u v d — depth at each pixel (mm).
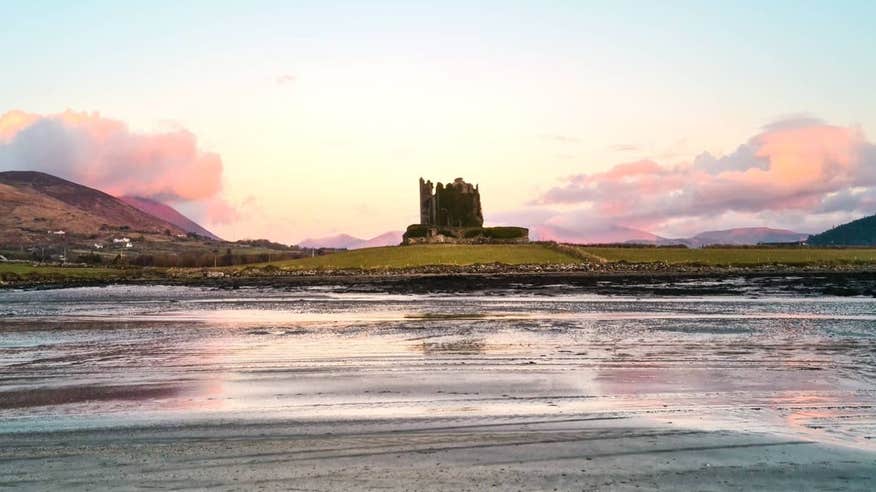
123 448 13109
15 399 18172
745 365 22281
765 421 14891
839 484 10781
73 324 38906
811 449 12594
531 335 30469
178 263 183625
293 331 33594
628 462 11883
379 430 14227
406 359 24000
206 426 14789
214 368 22734
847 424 14617
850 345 26703
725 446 12812
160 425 14953
